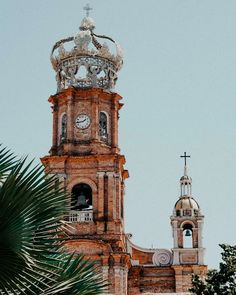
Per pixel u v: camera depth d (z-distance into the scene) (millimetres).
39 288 19188
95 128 66750
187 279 67250
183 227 69250
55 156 65000
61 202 19625
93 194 64562
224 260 49906
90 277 21359
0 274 18484
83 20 71625
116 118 68375
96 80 69125
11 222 18438
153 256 68312
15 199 18531
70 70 69312
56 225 19562
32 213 18859
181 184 71000
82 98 67812
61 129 67750
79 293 20578
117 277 61688
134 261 68125
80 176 65000
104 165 65188
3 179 19766
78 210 64250
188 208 69500
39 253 19047
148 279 67562
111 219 63688
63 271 20953
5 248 18328
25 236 18578
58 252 21047
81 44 69438
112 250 62656
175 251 68000
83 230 63438
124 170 68250
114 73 70062
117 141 67750
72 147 66312
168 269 67750
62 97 68125
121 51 70500
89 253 62094
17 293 19250
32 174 19156
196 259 67875
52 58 70125
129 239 68812
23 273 18688
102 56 69625
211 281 50094
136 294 67000
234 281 49594
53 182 20078
